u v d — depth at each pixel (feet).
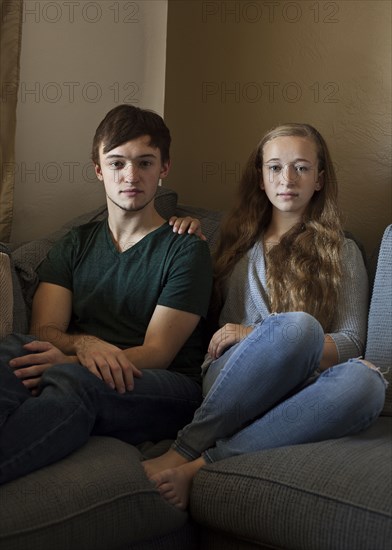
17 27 9.16
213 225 8.98
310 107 9.75
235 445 6.54
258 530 5.93
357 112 9.48
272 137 8.11
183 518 6.31
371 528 5.44
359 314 7.68
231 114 10.22
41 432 5.94
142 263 7.79
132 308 7.75
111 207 7.91
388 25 9.25
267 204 8.40
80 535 5.54
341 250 7.89
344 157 9.59
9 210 9.16
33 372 6.81
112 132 7.69
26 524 5.32
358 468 5.78
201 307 7.67
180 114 10.43
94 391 6.53
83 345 7.16
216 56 10.27
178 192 10.55
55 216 9.86
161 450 6.91
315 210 8.14
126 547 5.95
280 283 7.80
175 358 7.78
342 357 7.38
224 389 6.68
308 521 5.67
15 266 8.04
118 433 6.83
